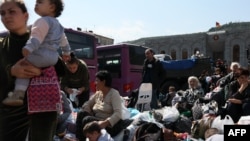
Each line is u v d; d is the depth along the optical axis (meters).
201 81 15.45
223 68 16.12
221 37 44.41
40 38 2.22
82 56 12.03
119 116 5.41
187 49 46.62
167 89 18.05
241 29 43.72
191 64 17.61
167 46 48.06
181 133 6.16
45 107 2.33
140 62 16.45
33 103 2.31
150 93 9.10
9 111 2.39
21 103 2.30
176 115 6.57
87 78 7.05
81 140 5.54
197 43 46.06
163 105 11.16
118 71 15.84
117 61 15.94
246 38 43.41
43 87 2.34
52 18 2.36
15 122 2.41
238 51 43.94
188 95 8.92
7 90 2.40
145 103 8.99
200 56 19.91
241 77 7.00
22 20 2.38
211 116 6.55
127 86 15.51
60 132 5.56
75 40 11.95
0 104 2.41
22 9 2.38
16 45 2.41
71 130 5.76
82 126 5.48
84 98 7.06
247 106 6.73
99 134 4.99
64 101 5.83
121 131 5.50
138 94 8.80
